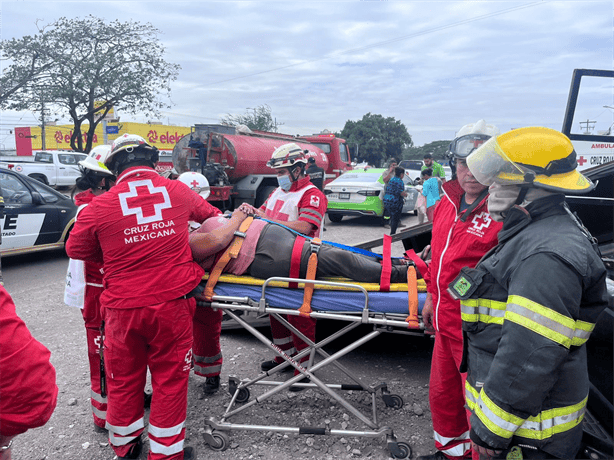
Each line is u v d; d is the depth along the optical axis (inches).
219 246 105.3
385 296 101.9
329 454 101.4
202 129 437.1
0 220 243.8
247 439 106.6
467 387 63.5
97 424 109.2
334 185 450.0
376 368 143.9
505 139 55.3
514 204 56.8
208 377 126.7
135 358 92.7
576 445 56.2
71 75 759.1
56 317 190.1
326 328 170.7
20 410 44.8
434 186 353.1
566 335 48.7
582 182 53.9
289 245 106.5
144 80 806.5
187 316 93.7
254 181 437.4
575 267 49.3
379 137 2871.6
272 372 112.7
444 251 80.4
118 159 93.8
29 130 1486.2
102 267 102.4
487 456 55.9
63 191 718.5
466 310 60.4
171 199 94.3
